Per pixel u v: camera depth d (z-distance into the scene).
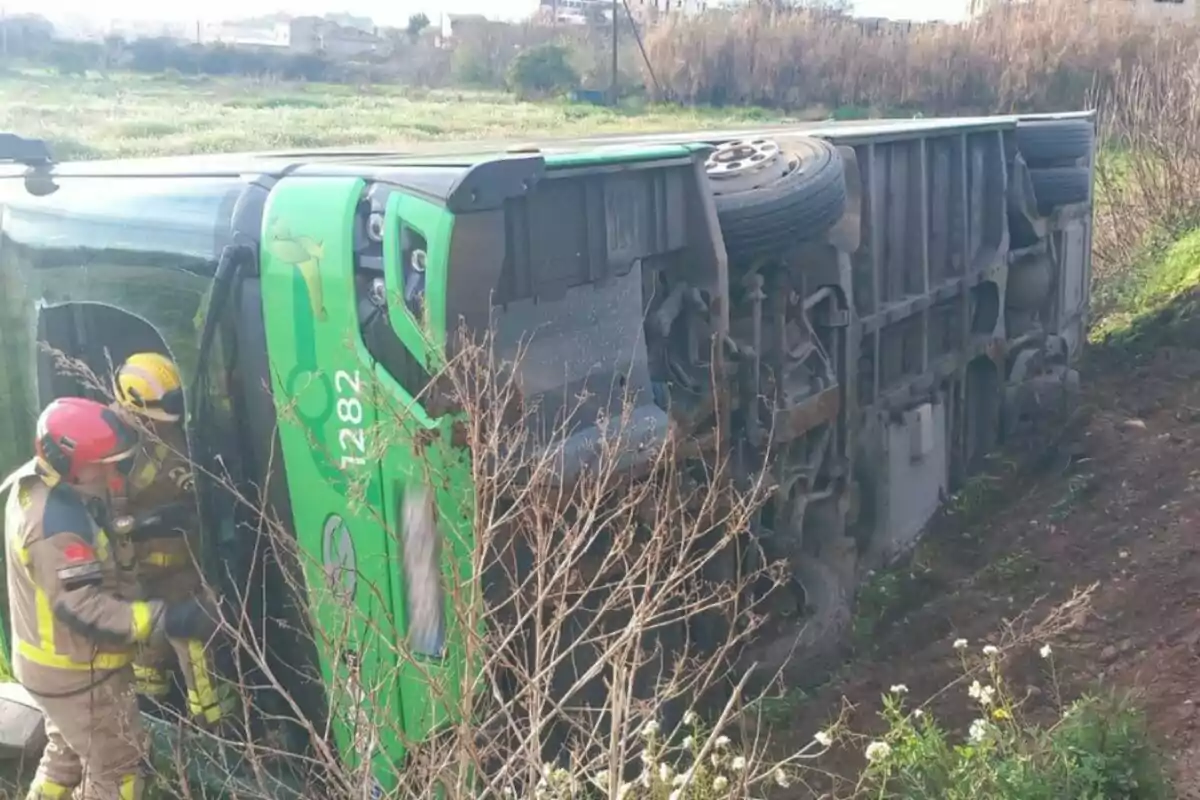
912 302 7.22
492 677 3.40
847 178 6.21
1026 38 21.97
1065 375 9.41
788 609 5.98
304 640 4.44
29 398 5.01
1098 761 4.06
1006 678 5.29
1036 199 9.27
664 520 3.81
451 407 3.85
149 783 4.55
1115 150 15.09
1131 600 5.85
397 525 4.01
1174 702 4.82
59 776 4.54
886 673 5.60
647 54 26.70
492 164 3.91
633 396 4.58
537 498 3.60
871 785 4.54
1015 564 6.64
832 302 6.28
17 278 4.93
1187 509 6.88
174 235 4.41
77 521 4.19
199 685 4.40
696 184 5.02
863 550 6.84
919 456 7.26
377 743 3.66
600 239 4.56
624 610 4.63
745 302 5.56
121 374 4.32
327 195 4.08
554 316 4.35
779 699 5.30
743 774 3.88
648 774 3.68
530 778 3.31
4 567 5.21
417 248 3.93
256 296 4.23
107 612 4.20
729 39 25.66
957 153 7.95
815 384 6.11
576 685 3.33
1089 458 8.19
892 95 23.59
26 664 4.31
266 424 4.28
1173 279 12.19
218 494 4.35
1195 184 13.92
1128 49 20.75
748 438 5.45
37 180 4.92
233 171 4.46
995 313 8.64
